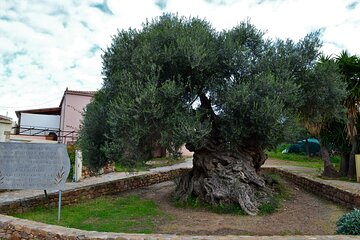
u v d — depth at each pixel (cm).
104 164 1152
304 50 1039
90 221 800
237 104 852
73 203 1004
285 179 1584
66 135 2527
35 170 850
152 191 1298
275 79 904
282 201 1048
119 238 538
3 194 1019
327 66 1068
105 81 1112
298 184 1403
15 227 625
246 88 854
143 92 838
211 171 1013
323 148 1595
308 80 1034
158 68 913
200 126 843
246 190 938
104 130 1100
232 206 921
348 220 632
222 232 716
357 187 1175
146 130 866
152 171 1602
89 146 1113
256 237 535
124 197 1144
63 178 847
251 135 963
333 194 1060
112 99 1037
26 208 873
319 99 1053
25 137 2481
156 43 963
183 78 965
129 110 848
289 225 779
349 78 1432
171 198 1114
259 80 871
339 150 1608
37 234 593
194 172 1102
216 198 952
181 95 920
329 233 709
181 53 902
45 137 2580
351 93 1405
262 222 805
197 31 951
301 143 2845
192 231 722
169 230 729
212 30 1023
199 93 990
